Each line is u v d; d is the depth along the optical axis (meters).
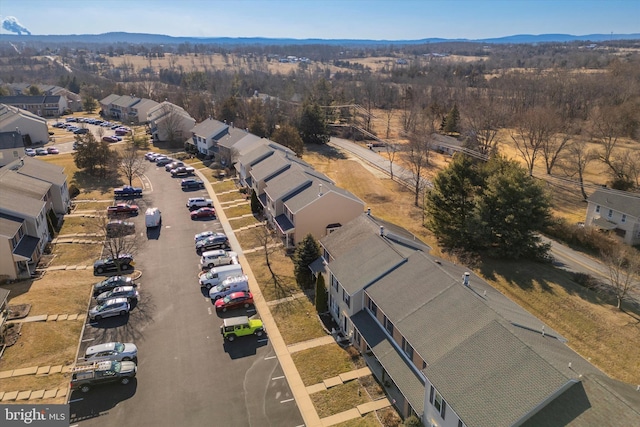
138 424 28.16
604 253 52.84
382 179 82.75
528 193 49.66
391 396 30.28
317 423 28.20
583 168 77.06
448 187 53.88
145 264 48.19
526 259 51.78
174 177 78.75
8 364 32.41
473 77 181.75
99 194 69.44
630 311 41.50
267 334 36.97
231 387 31.16
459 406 22.41
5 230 43.22
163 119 104.69
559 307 42.16
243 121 116.19
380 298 32.97
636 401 21.52
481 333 25.72
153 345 35.38
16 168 59.31
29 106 138.50
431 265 33.94
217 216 61.78
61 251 50.16
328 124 116.81
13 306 38.47
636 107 96.75
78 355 34.06
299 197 53.66
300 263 44.72
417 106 124.88
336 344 35.78
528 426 20.77
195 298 42.00
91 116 142.88
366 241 39.81
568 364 24.30
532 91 127.56
